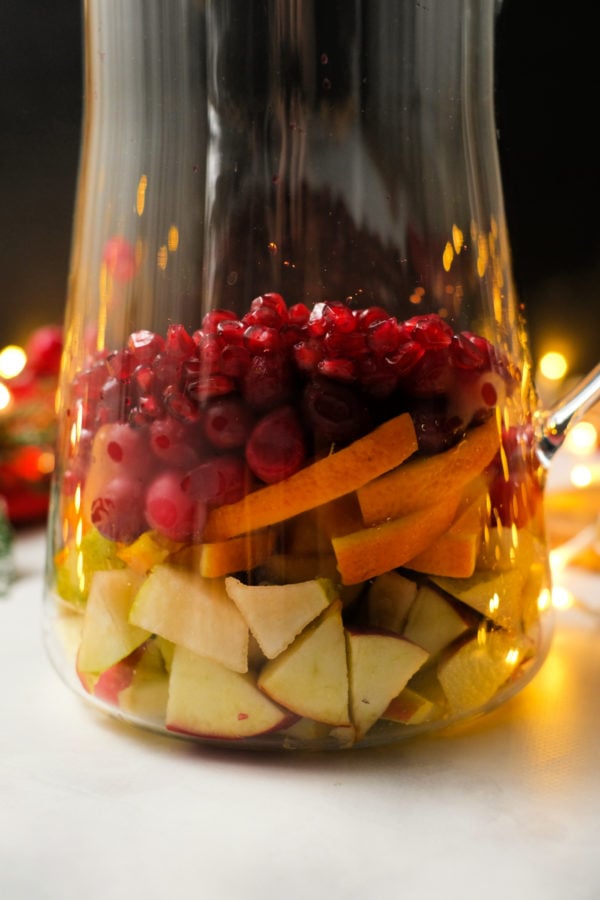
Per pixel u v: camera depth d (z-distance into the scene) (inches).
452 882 10.8
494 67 13.8
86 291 13.5
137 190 12.7
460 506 12.1
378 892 10.7
